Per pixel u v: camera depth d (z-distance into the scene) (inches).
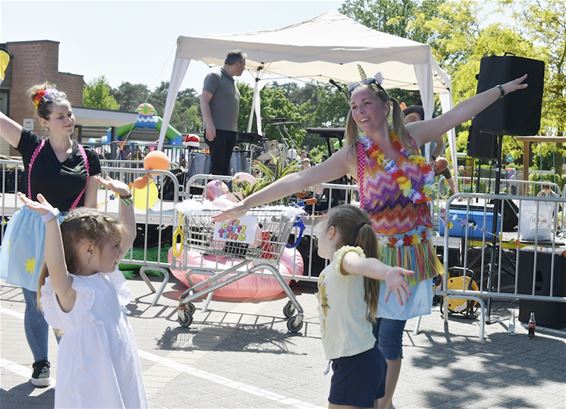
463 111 179.2
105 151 809.5
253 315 294.8
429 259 172.9
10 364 218.8
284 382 211.3
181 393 198.5
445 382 218.7
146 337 255.0
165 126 395.5
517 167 1012.5
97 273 136.3
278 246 269.7
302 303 323.0
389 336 175.0
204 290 271.0
